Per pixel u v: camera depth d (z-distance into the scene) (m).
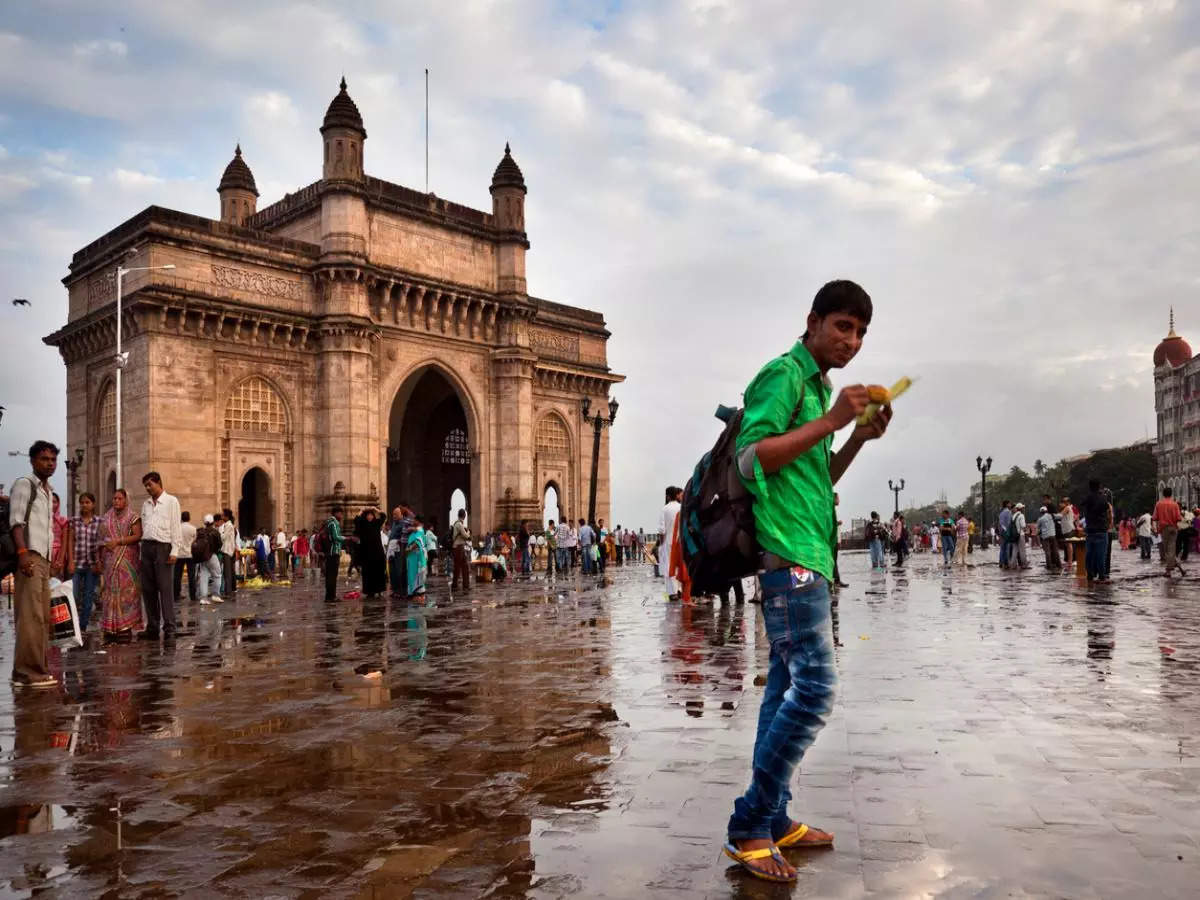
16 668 10.11
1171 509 24.33
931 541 62.25
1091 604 16.42
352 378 43.62
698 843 4.36
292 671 10.61
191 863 4.26
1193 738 6.28
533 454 56.88
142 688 9.74
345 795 5.36
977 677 8.81
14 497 10.18
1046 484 155.62
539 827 4.66
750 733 6.70
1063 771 5.47
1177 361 134.25
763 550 4.21
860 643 11.50
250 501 48.53
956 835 4.38
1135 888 3.71
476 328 51.34
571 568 44.06
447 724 7.33
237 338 41.41
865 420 4.08
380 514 25.36
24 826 4.88
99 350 42.84
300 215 46.78
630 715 7.47
